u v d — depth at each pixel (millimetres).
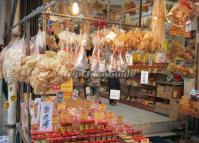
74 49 2557
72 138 2273
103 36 2725
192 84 5906
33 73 1523
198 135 5582
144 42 2887
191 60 5969
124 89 8656
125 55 2859
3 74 2309
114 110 7105
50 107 1798
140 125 5484
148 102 7344
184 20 3033
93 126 2514
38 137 2162
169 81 6789
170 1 3600
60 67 1502
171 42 5727
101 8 4043
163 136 5359
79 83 4379
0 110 3057
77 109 2848
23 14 2670
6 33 2805
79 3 3002
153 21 2943
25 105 2377
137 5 4066
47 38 2779
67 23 2910
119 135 2545
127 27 3230
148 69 4320
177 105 5645
